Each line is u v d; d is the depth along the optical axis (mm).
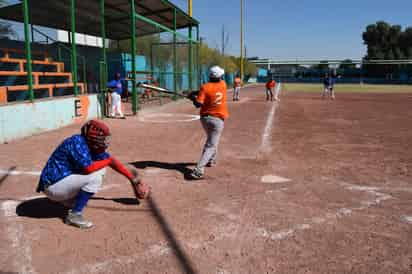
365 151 7316
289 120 12336
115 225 3764
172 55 19344
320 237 3500
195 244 3354
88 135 3588
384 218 3965
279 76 76875
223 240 3434
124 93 19703
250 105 18578
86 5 14914
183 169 5930
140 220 3893
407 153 7129
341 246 3324
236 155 6930
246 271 2900
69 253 3180
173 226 3740
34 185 5043
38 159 6426
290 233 3580
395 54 71812
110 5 15344
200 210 4168
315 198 4574
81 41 21484
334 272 2896
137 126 10703
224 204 4355
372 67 69750
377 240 3445
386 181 5289
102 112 12414
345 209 4211
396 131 9906
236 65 54688
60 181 3607
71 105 10539
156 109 15742
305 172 5758
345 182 5242
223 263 3020
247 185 5094
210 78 5359
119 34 20906
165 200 4496
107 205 4312
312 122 11820
